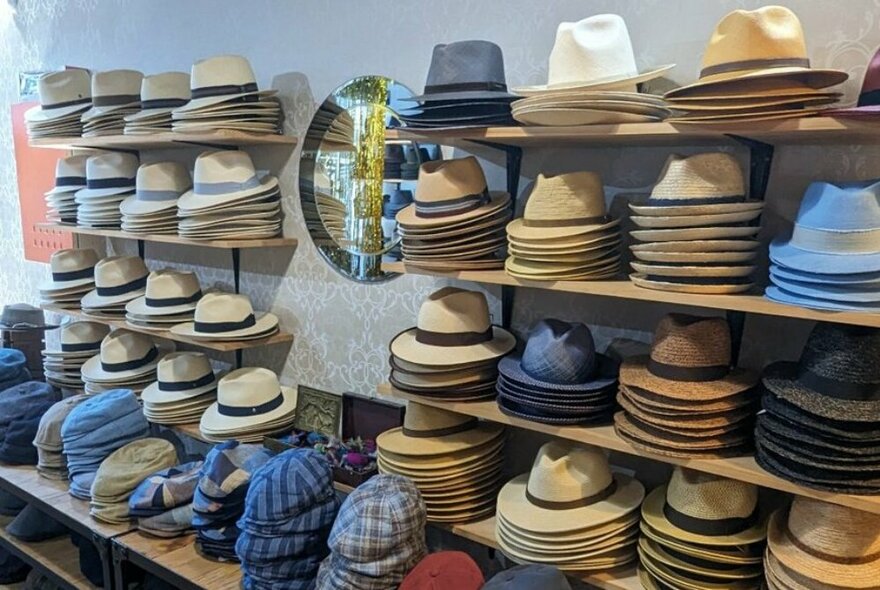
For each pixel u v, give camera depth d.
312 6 2.51
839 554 1.43
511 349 2.02
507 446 2.20
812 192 1.43
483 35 2.10
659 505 1.75
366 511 1.86
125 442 2.77
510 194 2.07
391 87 2.33
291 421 2.65
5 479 2.87
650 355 1.67
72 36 3.50
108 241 3.48
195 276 2.88
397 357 2.00
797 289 1.37
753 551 1.58
